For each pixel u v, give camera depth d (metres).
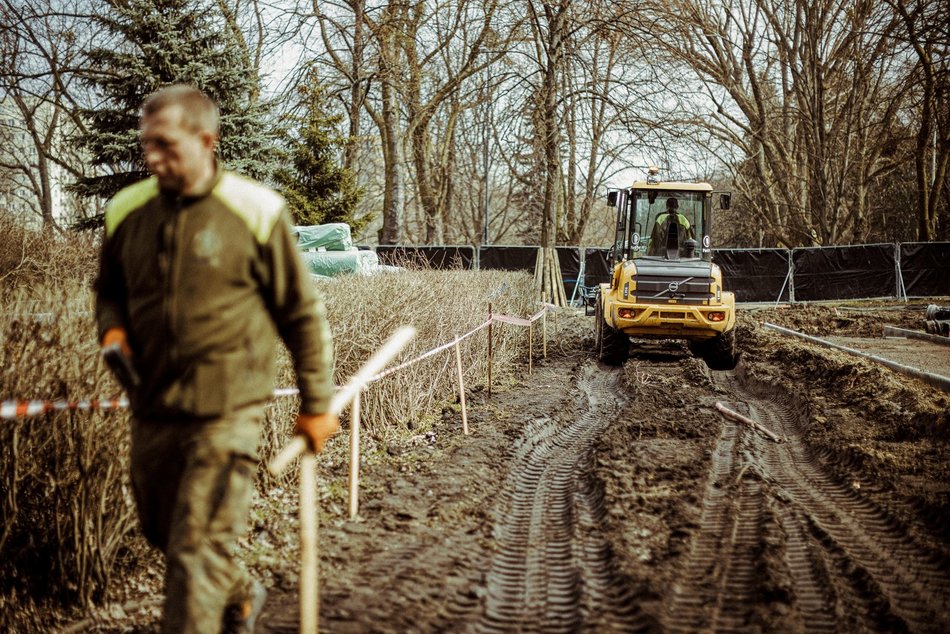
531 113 25.30
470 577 4.23
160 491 2.76
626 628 3.69
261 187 2.82
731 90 34.81
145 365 2.69
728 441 7.65
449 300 9.91
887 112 33.31
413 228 55.56
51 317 4.11
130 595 4.11
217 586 2.65
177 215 2.67
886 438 7.52
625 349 13.41
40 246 8.99
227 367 2.68
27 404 3.67
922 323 19.09
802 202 36.09
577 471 6.61
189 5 16.92
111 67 17.14
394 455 6.84
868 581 4.22
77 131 27.61
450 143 42.47
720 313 12.84
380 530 4.93
